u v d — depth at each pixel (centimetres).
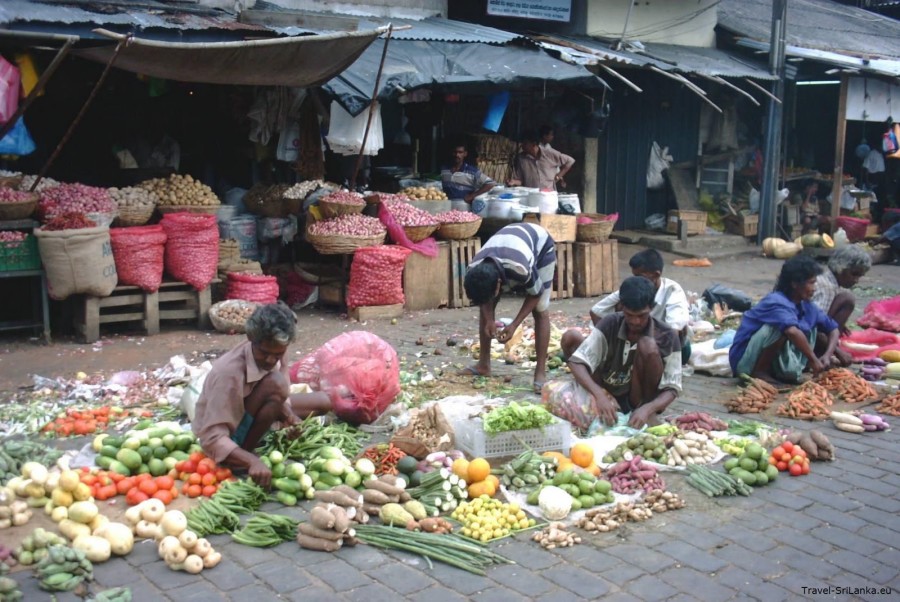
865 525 441
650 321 560
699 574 386
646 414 546
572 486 456
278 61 857
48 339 808
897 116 1706
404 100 1145
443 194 1095
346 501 427
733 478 484
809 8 2048
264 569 385
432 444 508
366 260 929
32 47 809
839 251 749
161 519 407
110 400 629
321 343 839
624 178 1600
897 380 706
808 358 682
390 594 365
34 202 802
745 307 985
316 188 1030
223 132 1145
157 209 910
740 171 1692
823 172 1866
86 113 1058
